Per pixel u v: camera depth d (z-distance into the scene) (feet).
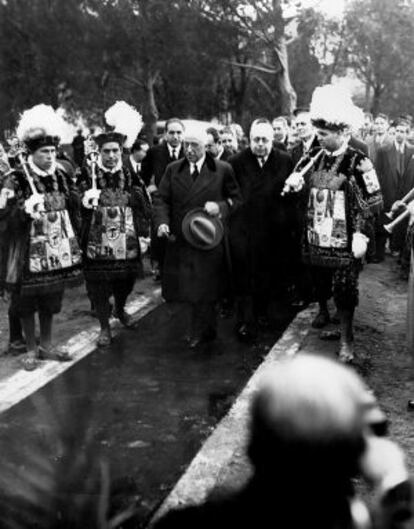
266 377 3.43
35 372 16.19
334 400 3.20
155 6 77.51
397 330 19.99
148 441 12.35
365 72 133.90
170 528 3.64
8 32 60.85
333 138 16.75
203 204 18.38
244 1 89.35
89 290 18.17
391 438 12.59
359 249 16.22
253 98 111.34
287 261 20.58
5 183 15.80
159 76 97.60
